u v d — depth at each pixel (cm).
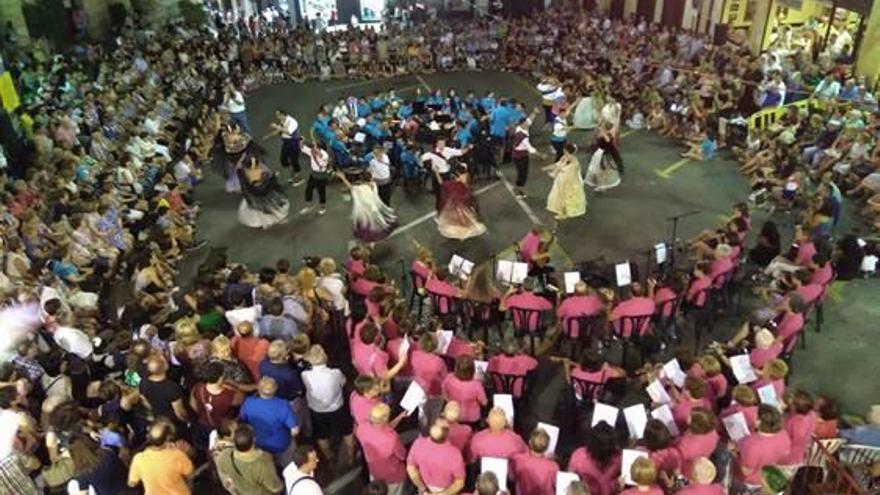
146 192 1279
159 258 1081
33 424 633
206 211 1367
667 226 1263
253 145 1462
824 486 602
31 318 796
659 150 1634
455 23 2692
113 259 1051
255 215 1279
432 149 1485
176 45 2183
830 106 1478
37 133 1313
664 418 612
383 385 675
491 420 557
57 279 888
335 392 675
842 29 1797
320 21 2855
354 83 2377
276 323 742
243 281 856
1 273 853
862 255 1030
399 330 750
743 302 1002
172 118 1647
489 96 1706
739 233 997
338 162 1451
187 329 719
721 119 1603
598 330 848
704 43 2009
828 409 648
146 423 636
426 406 680
